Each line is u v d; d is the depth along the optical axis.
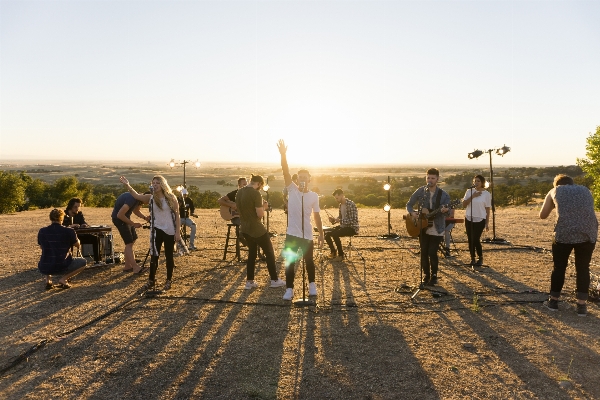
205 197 44.38
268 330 5.17
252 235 6.89
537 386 3.83
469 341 4.83
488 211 8.48
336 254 9.57
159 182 6.83
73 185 54.41
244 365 4.25
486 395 3.68
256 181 6.82
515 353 4.51
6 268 8.76
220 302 6.28
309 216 6.43
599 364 4.25
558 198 5.70
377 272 8.26
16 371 4.16
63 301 6.39
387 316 5.67
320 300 6.40
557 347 4.66
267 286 7.21
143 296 6.54
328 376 4.02
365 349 4.62
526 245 11.20
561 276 5.77
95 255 8.80
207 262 9.20
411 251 10.48
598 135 30.83
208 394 3.70
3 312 5.91
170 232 6.94
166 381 3.94
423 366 4.22
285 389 3.78
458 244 11.38
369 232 14.01
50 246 6.91
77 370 4.16
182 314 5.75
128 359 4.39
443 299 6.39
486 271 8.21
